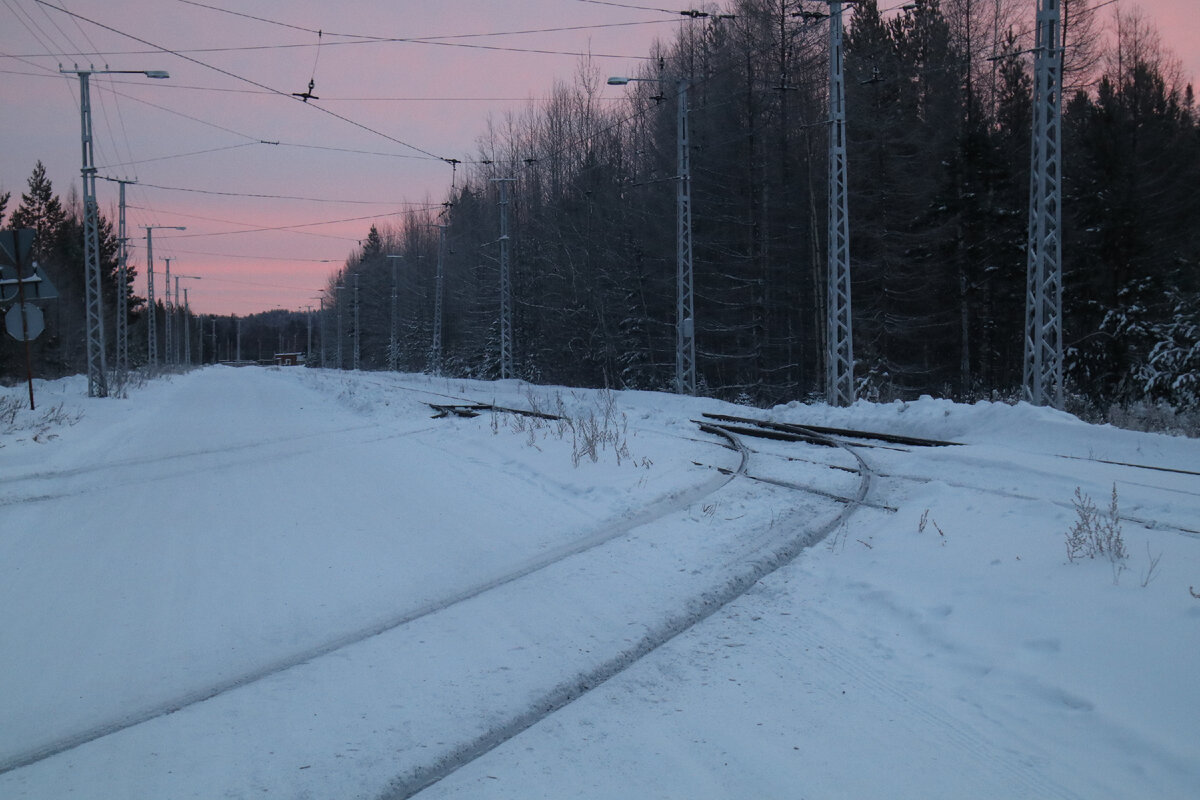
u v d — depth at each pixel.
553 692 4.73
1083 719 4.11
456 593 6.69
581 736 4.19
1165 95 39.66
